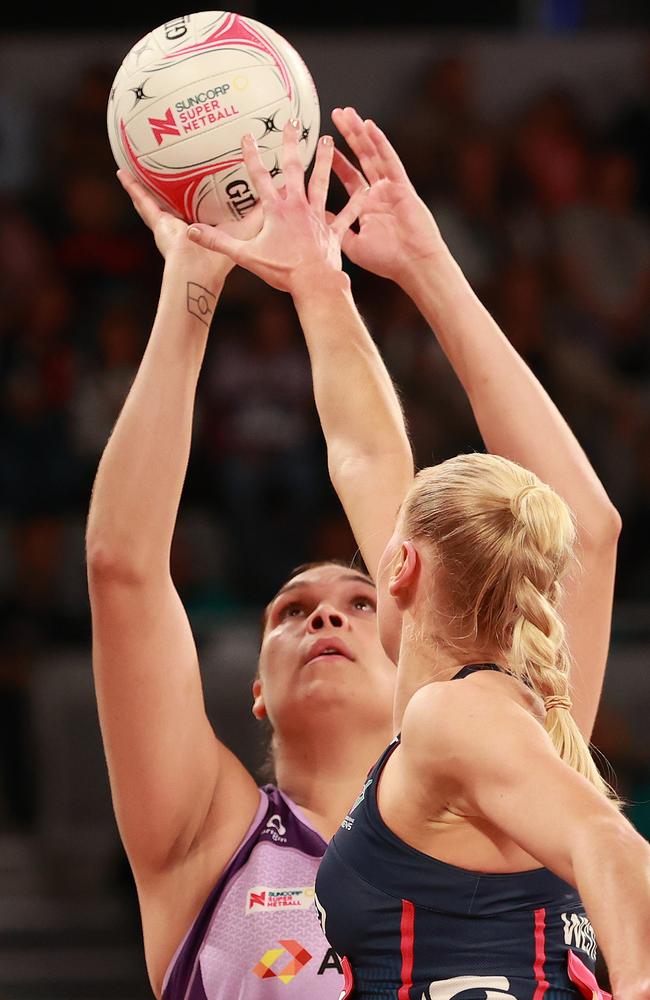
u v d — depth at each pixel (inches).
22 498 627.8
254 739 485.4
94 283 693.9
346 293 197.8
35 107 721.6
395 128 719.7
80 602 576.1
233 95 187.0
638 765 478.6
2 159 712.4
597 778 141.1
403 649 152.3
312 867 188.7
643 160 722.2
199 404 642.8
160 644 176.6
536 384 198.4
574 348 668.1
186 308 183.2
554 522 148.3
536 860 132.7
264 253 191.0
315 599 209.9
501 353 198.8
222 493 626.5
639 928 109.9
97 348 662.5
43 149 717.3
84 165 714.2
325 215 198.7
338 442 197.3
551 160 714.2
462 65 727.1
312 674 199.9
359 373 197.6
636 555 608.4
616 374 671.1
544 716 140.9
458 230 692.1
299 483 630.5
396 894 139.3
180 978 185.3
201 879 187.6
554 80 734.5
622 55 735.7
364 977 140.9
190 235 184.2
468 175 708.7
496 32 741.3
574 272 692.7
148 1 729.0
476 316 201.2
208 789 187.9
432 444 620.1
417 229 205.6
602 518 189.6
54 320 669.3
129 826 182.2
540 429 193.3
